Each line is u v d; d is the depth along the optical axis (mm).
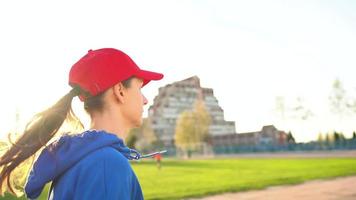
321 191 14023
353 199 12008
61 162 1342
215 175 24047
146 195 13641
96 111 1477
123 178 1262
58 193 1342
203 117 102250
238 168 31484
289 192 14031
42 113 1452
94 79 1428
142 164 49625
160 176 24688
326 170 24344
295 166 31281
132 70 1483
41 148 1458
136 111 1507
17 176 1524
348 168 25641
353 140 73062
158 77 1541
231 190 14500
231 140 119688
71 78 1461
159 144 109188
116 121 1474
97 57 1441
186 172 28312
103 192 1226
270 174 23000
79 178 1279
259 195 13445
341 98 83938
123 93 1481
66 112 1462
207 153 97875
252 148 89375
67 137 1379
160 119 144875
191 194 13562
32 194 1464
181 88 150250
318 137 89375
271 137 111312
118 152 1335
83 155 1316
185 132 100188
